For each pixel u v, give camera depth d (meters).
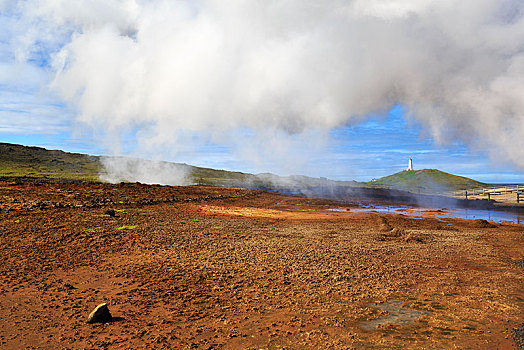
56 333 6.81
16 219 17.89
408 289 9.90
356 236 19.20
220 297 9.10
